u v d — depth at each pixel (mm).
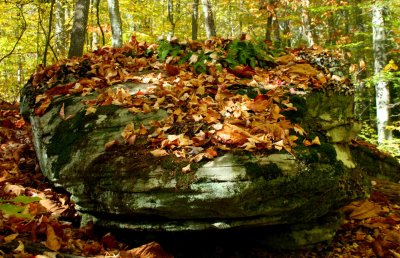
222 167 3127
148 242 3445
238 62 5102
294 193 3236
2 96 18141
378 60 12148
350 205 4691
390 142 10391
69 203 4004
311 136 3855
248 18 16859
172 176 3156
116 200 3283
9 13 13047
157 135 3594
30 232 3209
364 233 4293
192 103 3996
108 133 3750
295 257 3664
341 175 3607
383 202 5195
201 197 3045
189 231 3219
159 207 3125
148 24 18656
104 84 4688
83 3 8656
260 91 4324
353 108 4840
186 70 5016
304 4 14047
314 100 4320
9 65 16188
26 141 5629
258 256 3594
